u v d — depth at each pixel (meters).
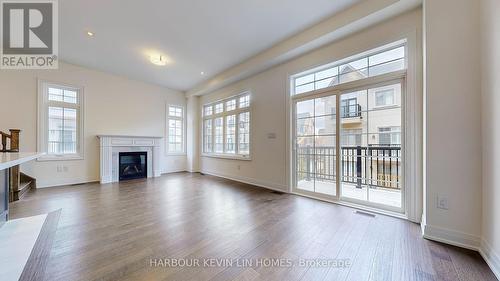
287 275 1.47
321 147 3.53
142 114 5.87
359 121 3.12
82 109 4.82
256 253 1.77
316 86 3.64
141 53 4.12
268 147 4.33
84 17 2.98
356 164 3.20
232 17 2.98
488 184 1.67
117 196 3.64
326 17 2.96
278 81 4.11
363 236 2.09
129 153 5.45
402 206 2.65
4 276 1.43
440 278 1.44
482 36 1.76
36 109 4.26
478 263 1.61
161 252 1.78
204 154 6.45
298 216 2.65
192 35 3.46
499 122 1.51
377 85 2.88
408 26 2.50
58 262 1.61
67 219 2.53
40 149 4.30
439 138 1.97
